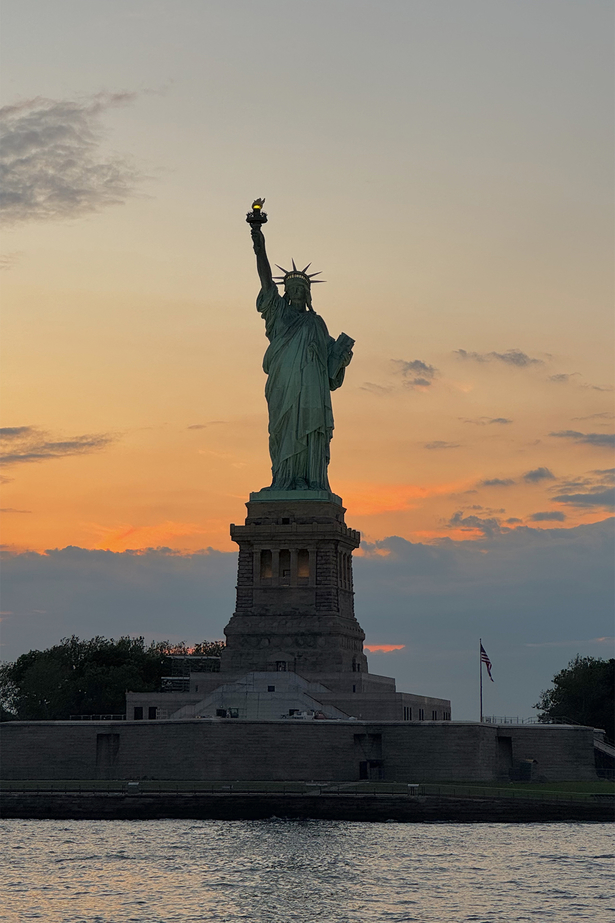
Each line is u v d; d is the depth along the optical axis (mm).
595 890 146750
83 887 148125
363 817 193750
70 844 172750
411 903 141125
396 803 193875
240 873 154750
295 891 146375
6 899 142625
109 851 167750
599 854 166500
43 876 153250
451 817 193500
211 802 196125
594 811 194375
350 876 152750
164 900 142000
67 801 197250
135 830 184875
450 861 161750
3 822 193250
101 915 135750
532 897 143625
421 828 187375
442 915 136000
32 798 197625
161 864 159500
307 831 183625
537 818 193625
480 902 141375
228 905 140000
